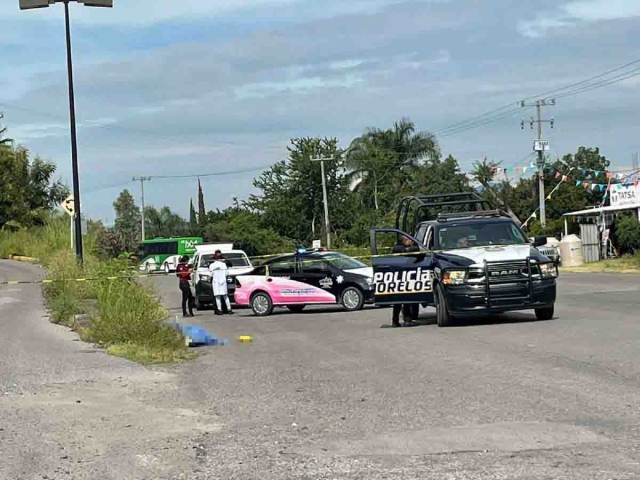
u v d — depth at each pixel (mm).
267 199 73000
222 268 26062
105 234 43562
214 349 15852
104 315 16750
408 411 9000
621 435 7562
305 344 15930
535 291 16703
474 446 7410
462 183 66875
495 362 11875
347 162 70688
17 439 8367
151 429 8773
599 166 77250
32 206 72875
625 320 16297
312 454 7449
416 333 16406
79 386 11523
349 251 43906
